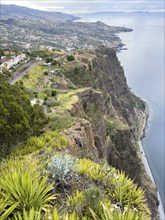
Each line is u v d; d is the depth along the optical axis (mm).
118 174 9320
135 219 5535
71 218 5492
